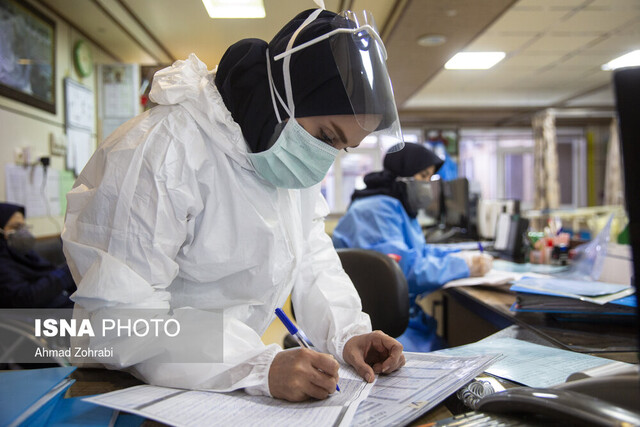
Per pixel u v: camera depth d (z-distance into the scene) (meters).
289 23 0.81
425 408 0.59
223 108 0.79
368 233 2.00
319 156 0.80
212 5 1.14
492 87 6.77
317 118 0.75
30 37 2.86
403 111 7.94
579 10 4.14
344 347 0.83
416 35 3.89
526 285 1.28
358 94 0.72
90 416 0.58
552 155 7.95
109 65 3.45
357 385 0.70
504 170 8.97
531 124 8.58
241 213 0.80
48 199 3.11
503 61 5.56
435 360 0.81
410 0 3.18
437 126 8.34
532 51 5.20
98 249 0.68
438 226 3.75
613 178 8.20
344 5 1.54
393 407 0.60
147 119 0.77
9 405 0.56
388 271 1.42
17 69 2.77
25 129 2.87
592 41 4.91
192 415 0.56
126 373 0.79
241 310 0.87
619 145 0.42
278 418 0.56
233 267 0.83
